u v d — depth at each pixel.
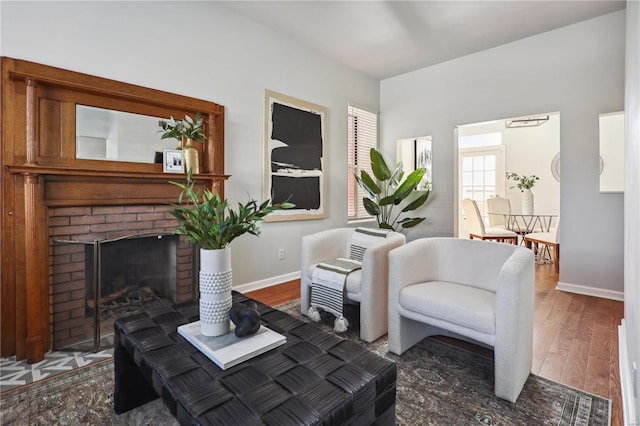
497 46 3.96
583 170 3.42
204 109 2.93
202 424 0.91
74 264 2.22
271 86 3.61
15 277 2.05
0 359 2.04
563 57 3.52
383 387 1.17
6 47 2.05
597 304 3.10
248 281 3.50
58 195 2.16
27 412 1.55
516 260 1.73
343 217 4.56
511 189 6.50
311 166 4.07
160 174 2.52
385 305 2.38
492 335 1.67
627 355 1.72
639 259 1.16
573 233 3.48
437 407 1.60
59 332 2.19
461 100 4.30
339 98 4.45
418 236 4.81
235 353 1.25
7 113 2.03
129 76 2.57
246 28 3.36
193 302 1.86
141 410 1.58
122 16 2.53
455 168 4.41
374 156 4.32
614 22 3.23
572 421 1.49
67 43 2.28
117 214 2.44
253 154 3.45
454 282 2.23
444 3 3.08
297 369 1.18
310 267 2.73
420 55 4.22
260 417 0.94
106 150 2.43
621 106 3.21
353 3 3.09
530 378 1.85
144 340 1.39
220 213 1.41
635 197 1.41
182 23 2.88
